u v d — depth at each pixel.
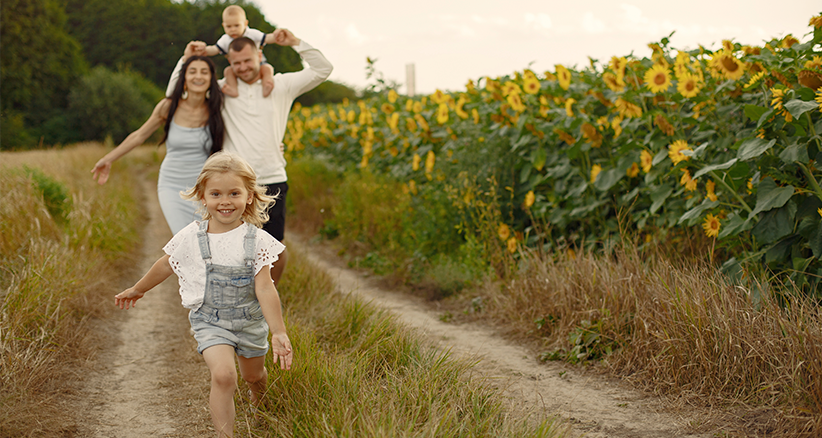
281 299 4.53
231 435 2.20
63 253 4.76
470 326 4.51
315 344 3.23
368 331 3.57
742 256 3.75
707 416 2.68
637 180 4.93
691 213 3.71
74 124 34.06
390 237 6.81
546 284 4.23
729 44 4.10
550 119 5.63
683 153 3.61
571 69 5.99
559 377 3.36
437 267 5.67
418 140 7.91
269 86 3.90
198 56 3.75
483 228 5.70
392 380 2.85
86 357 3.55
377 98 10.80
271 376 2.80
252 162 3.85
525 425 2.45
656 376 3.10
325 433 2.24
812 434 2.36
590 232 5.25
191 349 3.81
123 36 50.41
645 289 3.64
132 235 7.96
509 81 5.80
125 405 2.98
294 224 9.59
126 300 2.45
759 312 3.01
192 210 3.75
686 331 3.06
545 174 5.71
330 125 11.57
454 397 2.70
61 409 2.81
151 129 3.90
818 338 2.64
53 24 35.19
